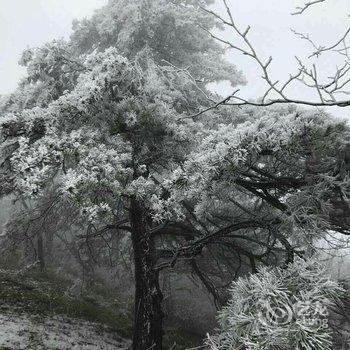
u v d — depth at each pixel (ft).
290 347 9.91
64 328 30.60
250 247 30.42
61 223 35.06
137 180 19.13
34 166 16.46
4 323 26.68
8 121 19.45
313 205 17.16
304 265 12.14
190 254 21.57
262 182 21.07
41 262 47.65
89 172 17.12
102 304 44.45
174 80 28.53
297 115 17.58
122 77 21.09
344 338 14.87
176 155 23.34
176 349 37.73
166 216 18.84
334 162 17.81
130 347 31.37
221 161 16.19
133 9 28.71
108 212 17.04
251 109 26.96
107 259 40.65
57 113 19.86
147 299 23.09
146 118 21.30
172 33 31.24
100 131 20.76
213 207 26.18
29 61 25.25
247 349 10.45
